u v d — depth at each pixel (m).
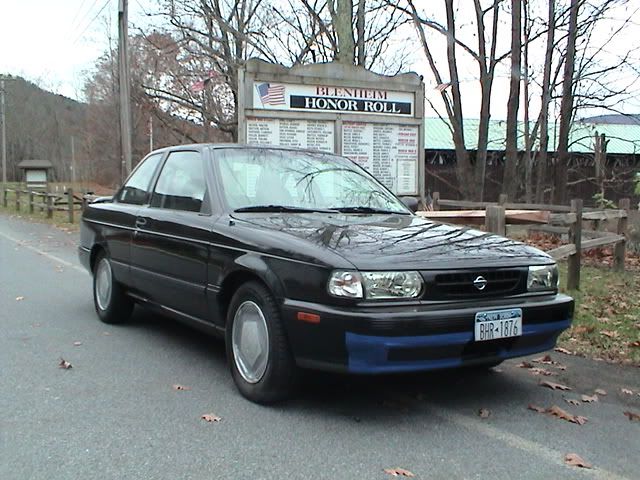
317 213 4.73
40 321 6.34
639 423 3.83
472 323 3.61
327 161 5.57
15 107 70.25
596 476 3.13
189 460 3.25
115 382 4.46
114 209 6.07
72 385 4.39
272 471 3.13
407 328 3.45
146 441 3.47
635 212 11.48
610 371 4.86
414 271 3.58
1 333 5.83
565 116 18.73
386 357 3.46
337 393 4.26
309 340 3.61
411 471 3.14
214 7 21.72
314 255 3.65
